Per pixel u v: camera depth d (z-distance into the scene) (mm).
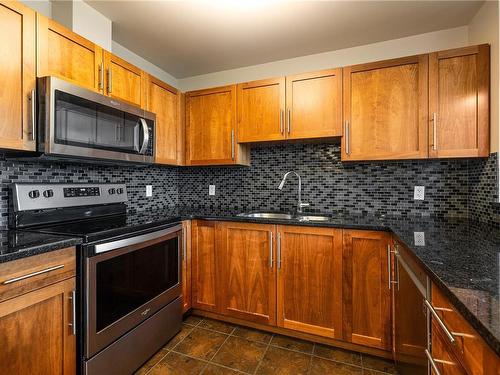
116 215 2066
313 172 2389
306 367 1625
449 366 791
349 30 2014
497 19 1569
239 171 2674
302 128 2078
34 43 1325
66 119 1407
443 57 1729
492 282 753
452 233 1443
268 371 1594
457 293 678
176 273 1968
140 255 1634
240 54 2389
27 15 1297
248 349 1800
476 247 1149
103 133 1637
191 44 2213
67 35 1494
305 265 1832
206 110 2424
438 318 843
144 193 2500
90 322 1298
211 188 2791
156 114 2180
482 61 1651
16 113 1246
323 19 1870
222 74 2748
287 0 1669
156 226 1774
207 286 2137
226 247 2068
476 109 1667
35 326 1094
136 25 1938
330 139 2150
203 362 1672
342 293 1740
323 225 1766
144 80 2057
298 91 2096
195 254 2174
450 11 1788
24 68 1280
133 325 1561
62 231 1395
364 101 1915
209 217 2105
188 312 2248
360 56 2256
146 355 1658
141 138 1919
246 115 2270
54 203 1652
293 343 1865
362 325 1698
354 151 1937
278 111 2158
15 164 1539
